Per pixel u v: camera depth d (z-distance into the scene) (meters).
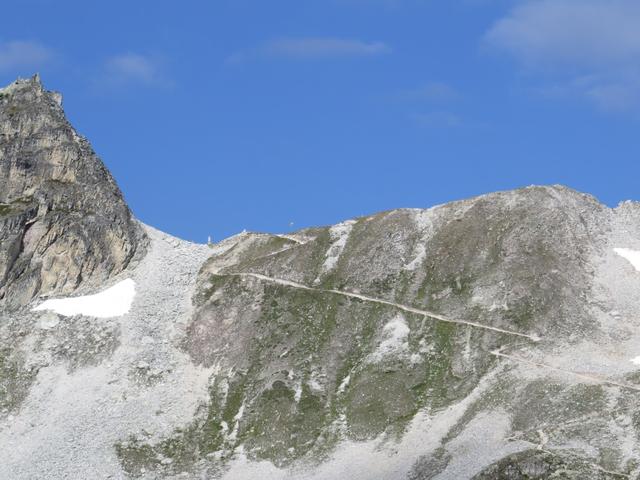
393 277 174.38
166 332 172.62
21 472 146.62
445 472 137.12
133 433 154.50
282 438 150.75
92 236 182.00
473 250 175.38
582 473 132.88
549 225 177.25
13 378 163.25
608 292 168.88
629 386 150.00
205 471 148.00
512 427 144.50
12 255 176.75
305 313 170.12
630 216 184.62
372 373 158.62
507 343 160.38
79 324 172.12
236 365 164.62
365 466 143.12
